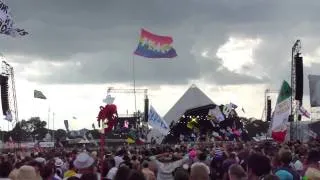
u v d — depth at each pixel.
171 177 16.27
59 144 65.00
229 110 63.81
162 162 16.56
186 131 63.69
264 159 8.76
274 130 24.92
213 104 61.72
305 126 46.00
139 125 65.00
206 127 63.78
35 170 10.52
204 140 61.50
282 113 24.73
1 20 26.72
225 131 63.94
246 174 8.84
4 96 52.16
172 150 26.38
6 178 11.52
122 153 23.45
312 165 10.79
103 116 14.64
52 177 12.69
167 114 62.19
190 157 20.77
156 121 47.84
